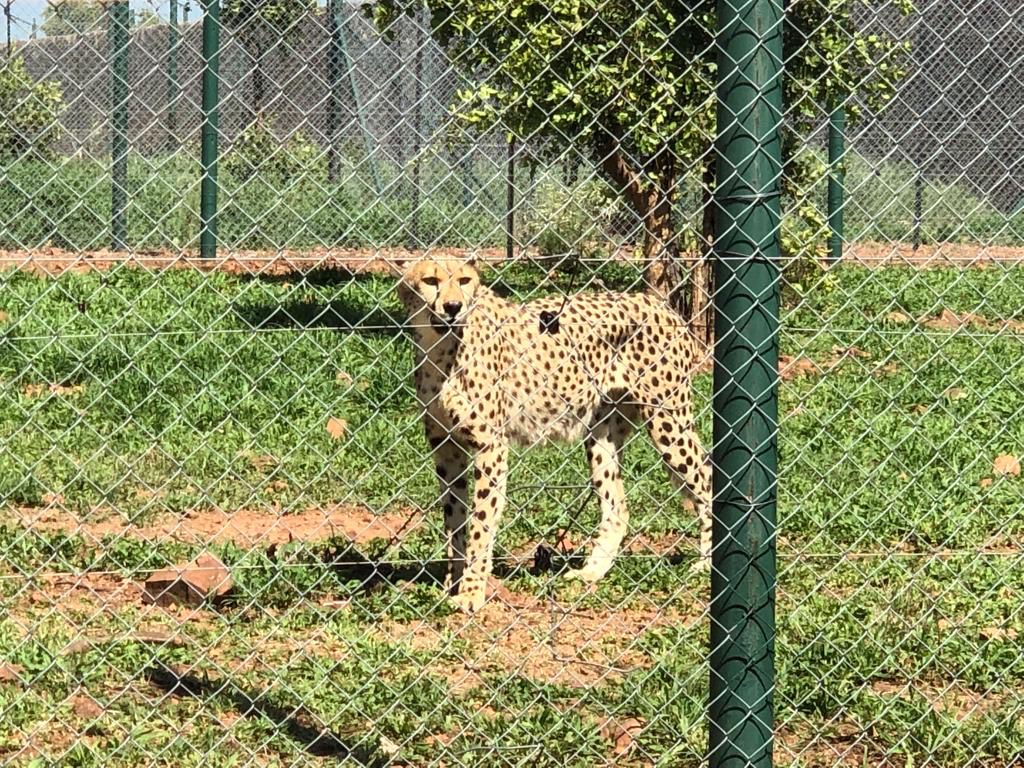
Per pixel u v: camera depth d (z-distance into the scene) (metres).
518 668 6.45
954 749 6.12
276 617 7.51
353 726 6.11
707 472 9.27
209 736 5.85
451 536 8.39
